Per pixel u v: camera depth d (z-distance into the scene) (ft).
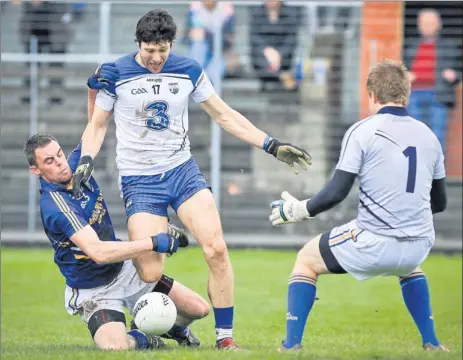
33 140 79.05
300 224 173.78
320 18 179.32
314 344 87.61
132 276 84.02
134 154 82.84
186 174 83.25
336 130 177.37
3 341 98.37
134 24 186.70
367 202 71.87
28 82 186.29
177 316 85.61
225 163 177.58
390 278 147.13
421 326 76.23
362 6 173.47
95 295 83.25
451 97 172.04
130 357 70.38
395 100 72.69
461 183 173.68
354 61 178.50
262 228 175.01
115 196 175.22
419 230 72.08
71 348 83.20
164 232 82.07
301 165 83.66
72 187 80.07
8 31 193.77
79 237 77.71
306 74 178.09
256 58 177.88
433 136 73.05
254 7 176.96
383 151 71.20
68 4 183.21
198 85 82.99
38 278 146.72
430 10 175.63
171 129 82.64
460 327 112.57
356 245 72.28
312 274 74.74
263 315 118.73
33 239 173.58
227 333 82.53
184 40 176.96
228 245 170.30
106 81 80.79
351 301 129.59
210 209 82.07
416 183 71.56
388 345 89.81
